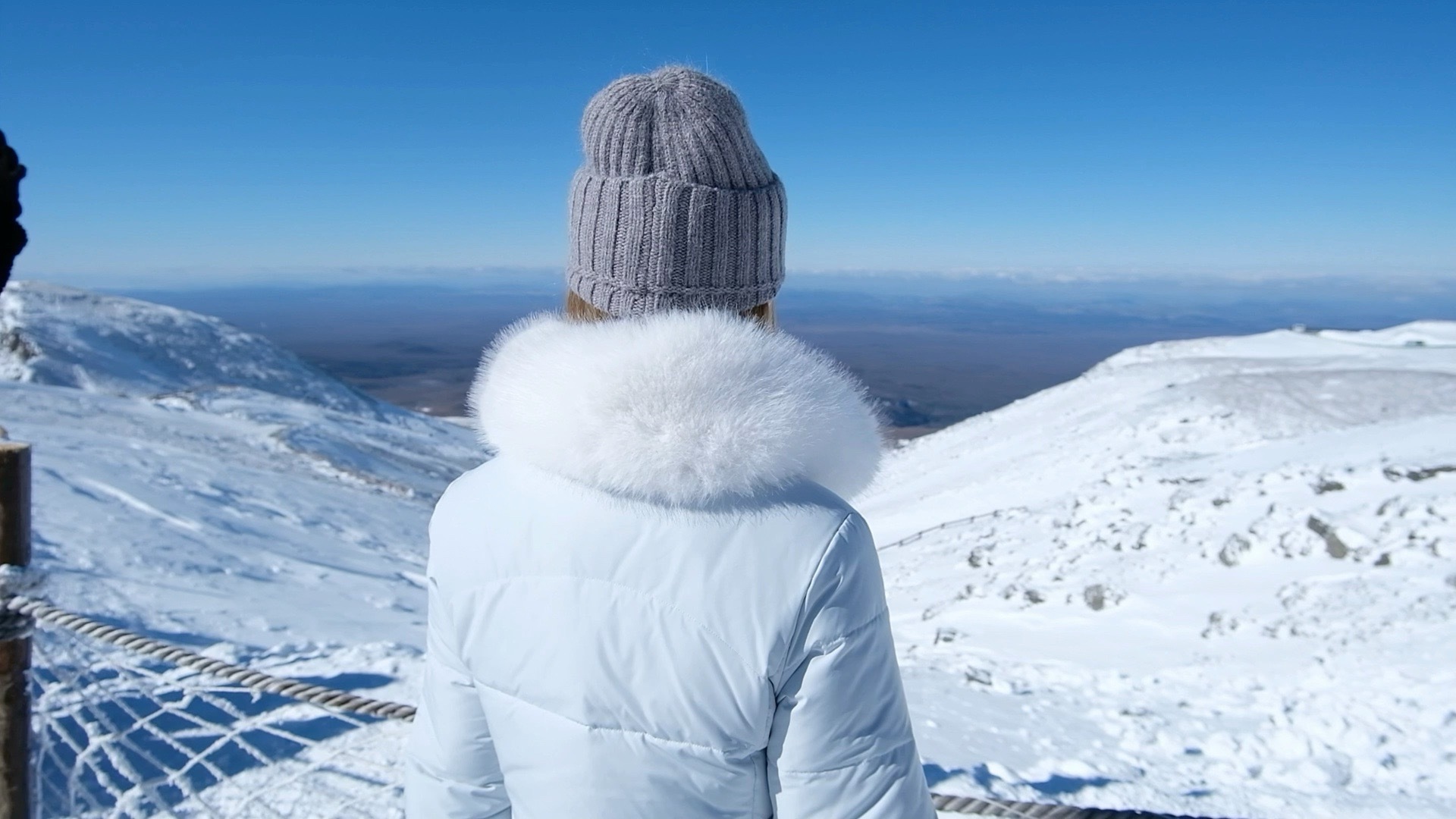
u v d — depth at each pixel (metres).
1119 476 14.08
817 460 1.09
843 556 1.05
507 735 1.16
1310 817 4.40
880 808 1.06
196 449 22.22
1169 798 4.61
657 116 1.17
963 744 5.34
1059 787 4.69
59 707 4.19
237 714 4.10
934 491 21.19
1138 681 7.11
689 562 1.05
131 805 3.67
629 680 1.06
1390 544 8.58
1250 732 5.57
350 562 11.45
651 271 1.17
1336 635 7.21
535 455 1.10
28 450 2.41
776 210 1.24
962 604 10.58
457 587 1.20
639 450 1.01
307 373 57.25
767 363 1.08
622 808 1.08
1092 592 9.53
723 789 1.08
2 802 2.46
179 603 7.22
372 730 4.55
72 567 7.83
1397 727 5.43
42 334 48.44
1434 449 10.83
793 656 1.04
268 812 3.68
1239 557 9.48
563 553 1.10
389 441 34.62
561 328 1.21
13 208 1.70
